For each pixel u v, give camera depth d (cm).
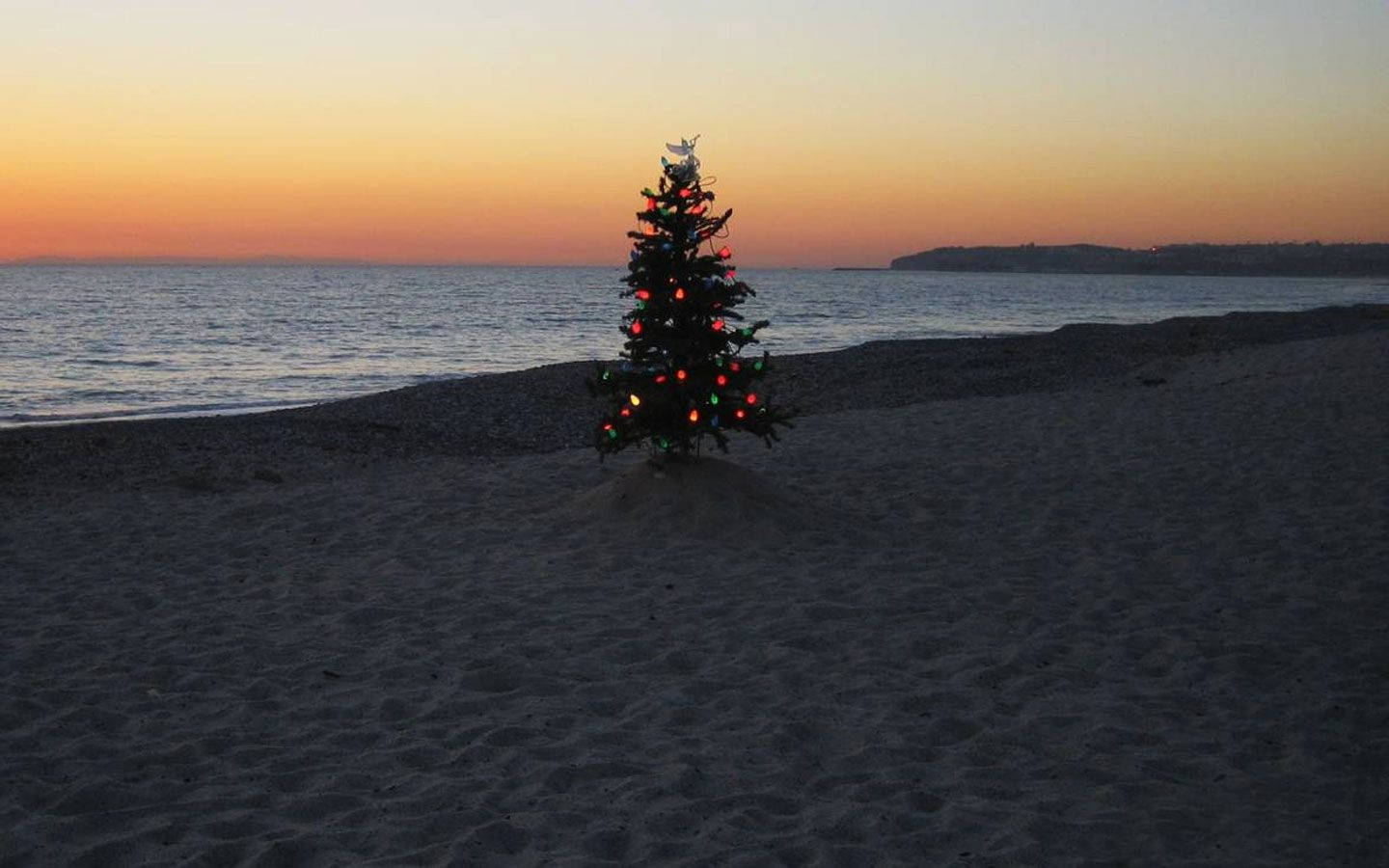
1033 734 510
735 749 484
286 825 405
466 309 7162
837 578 774
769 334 4594
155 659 597
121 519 945
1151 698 559
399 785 441
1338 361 1931
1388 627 673
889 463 1195
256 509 983
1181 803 436
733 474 938
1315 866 385
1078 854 390
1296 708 548
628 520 897
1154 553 851
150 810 416
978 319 5966
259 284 14225
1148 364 2369
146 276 19338
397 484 1102
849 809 425
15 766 454
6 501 1016
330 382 2670
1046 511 983
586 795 434
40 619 669
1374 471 1103
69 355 3294
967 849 394
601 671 589
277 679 568
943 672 596
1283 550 848
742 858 379
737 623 674
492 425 1628
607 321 5738
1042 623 684
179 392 2412
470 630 654
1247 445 1259
